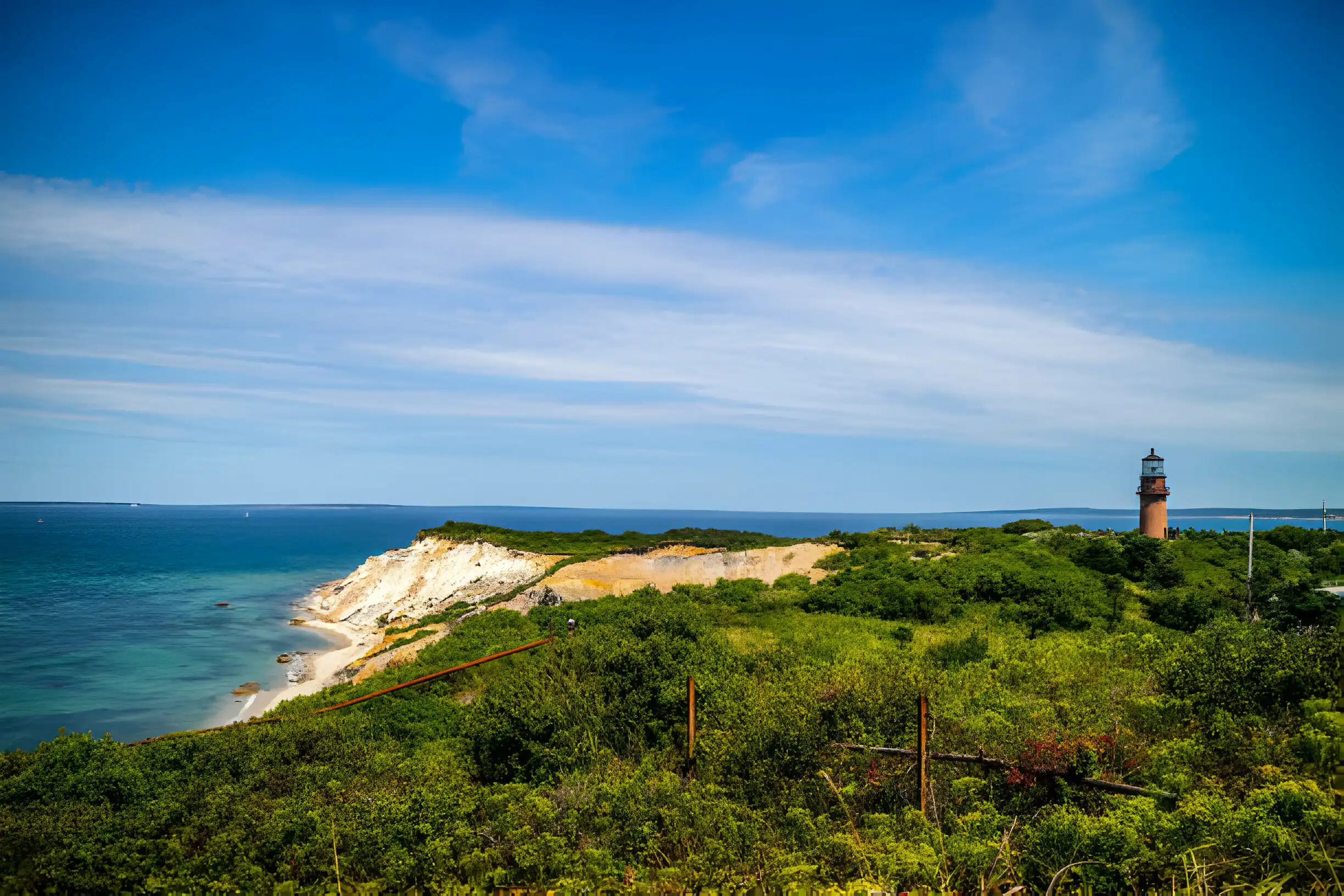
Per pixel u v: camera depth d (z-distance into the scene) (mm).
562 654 16016
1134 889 6711
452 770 12672
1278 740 9117
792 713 11156
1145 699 10797
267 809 10242
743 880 7805
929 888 6977
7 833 9516
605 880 8000
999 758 9664
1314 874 5980
